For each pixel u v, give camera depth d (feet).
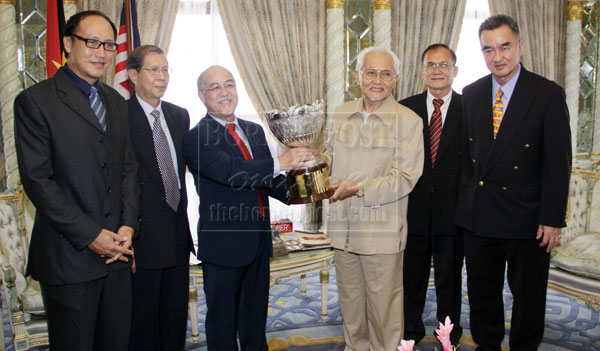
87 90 5.73
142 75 6.64
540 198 6.72
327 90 14.64
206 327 6.79
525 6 15.40
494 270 7.46
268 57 14.16
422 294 8.21
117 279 6.03
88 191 5.58
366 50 6.78
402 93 14.92
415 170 6.84
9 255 8.45
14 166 13.03
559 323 9.59
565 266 8.91
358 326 7.63
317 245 9.56
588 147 17.11
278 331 9.41
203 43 14.58
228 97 6.56
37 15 13.00
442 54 7.63
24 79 13.12
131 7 10.81
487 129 7.07
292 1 13.99
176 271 7.02
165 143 6.79
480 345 7.68
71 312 5.63
